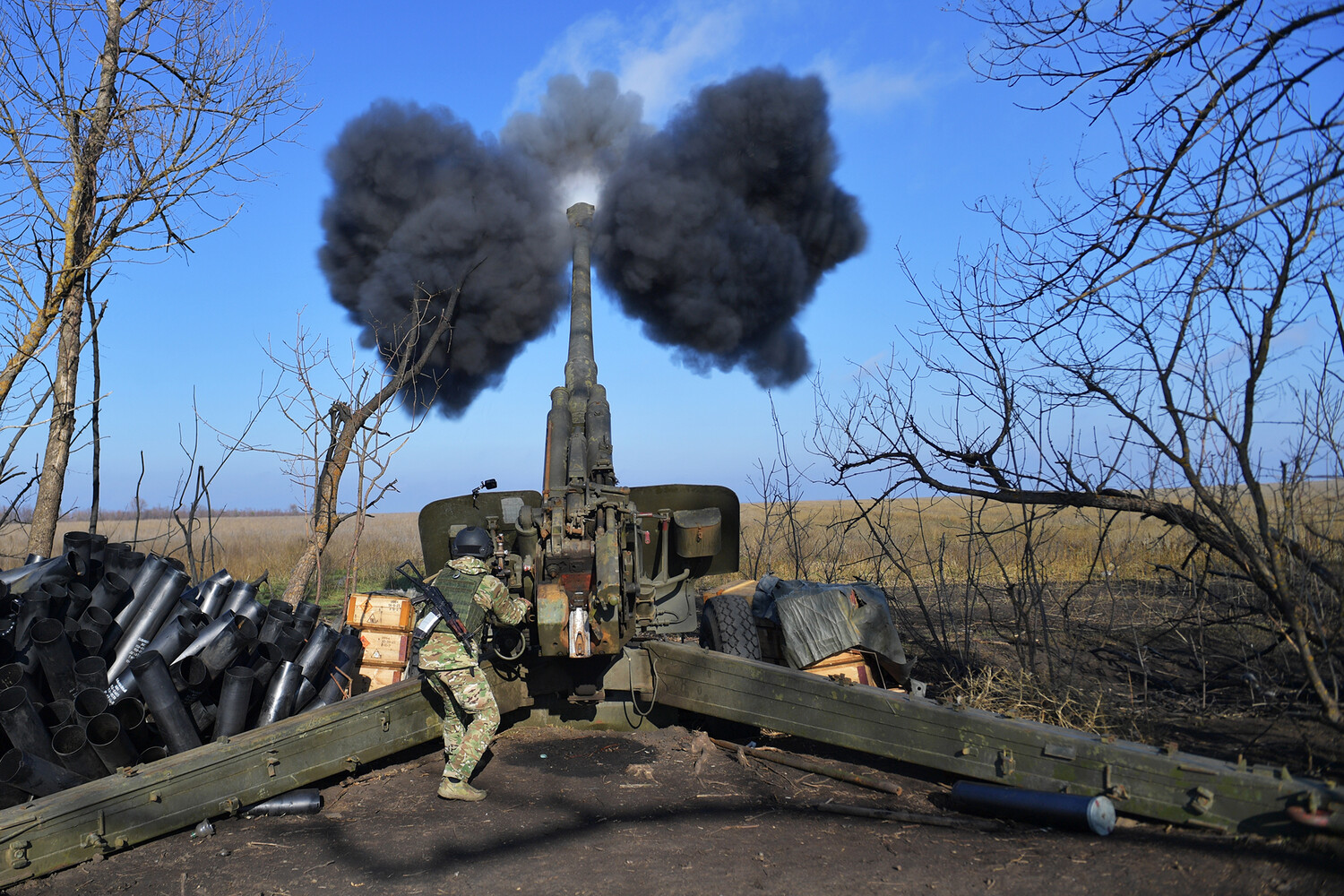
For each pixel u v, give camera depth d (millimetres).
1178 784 3439
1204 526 4496
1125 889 2965
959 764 4066
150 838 3840
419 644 4516
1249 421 3875
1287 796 3164
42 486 7137
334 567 14609
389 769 4918
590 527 5195
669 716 5645
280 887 3359
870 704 4398
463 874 3414
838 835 3686
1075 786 3695
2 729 3969
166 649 4570
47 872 3541
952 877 3176
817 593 5324
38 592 4293
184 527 8031
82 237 7328
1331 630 4094
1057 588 9234
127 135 7270
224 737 4207
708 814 4043
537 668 5430
